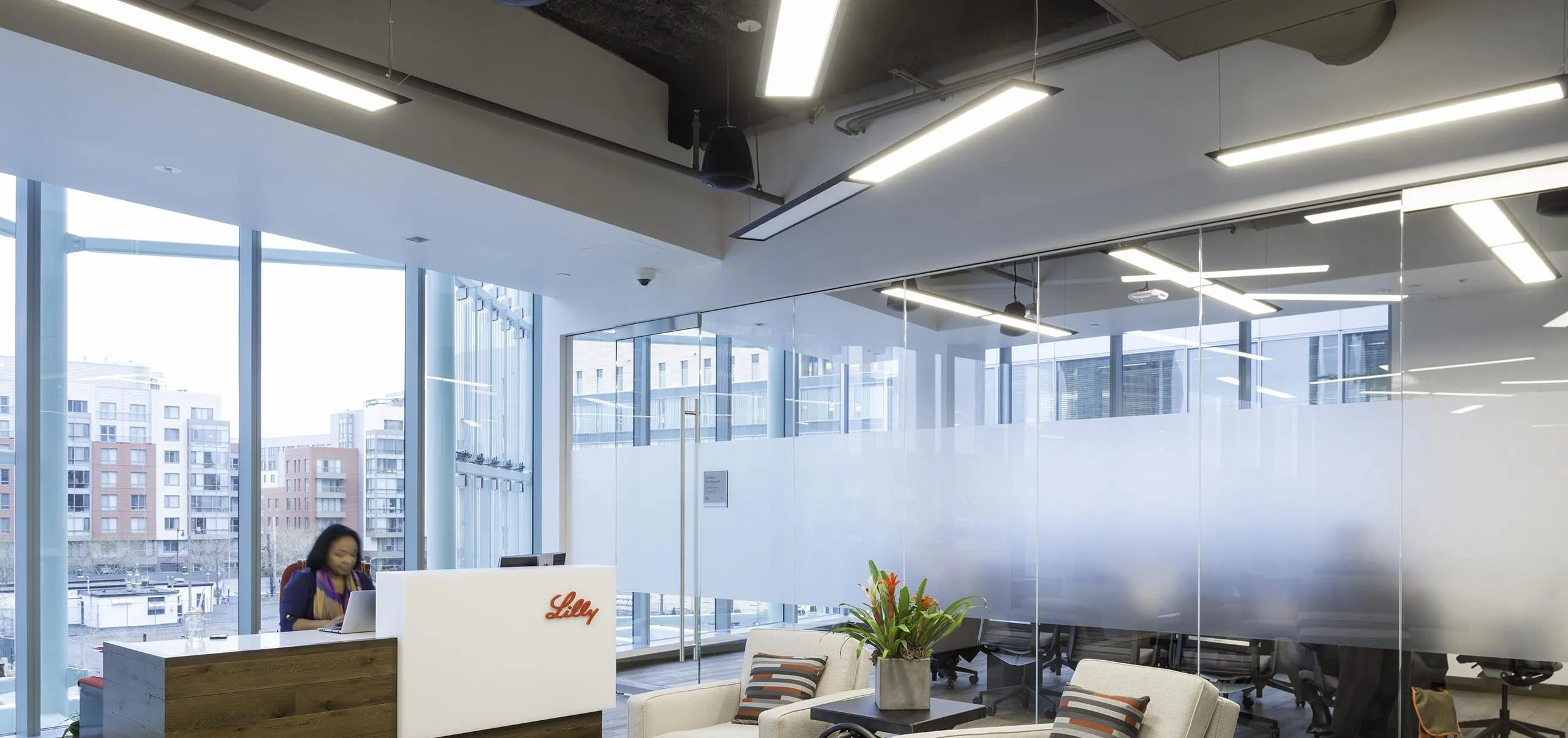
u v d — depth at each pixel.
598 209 6.94
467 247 7.73
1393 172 5.21
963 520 6.85
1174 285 6.00
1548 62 4.79
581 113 6.83
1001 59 6.53
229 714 5.02
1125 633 6.08
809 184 7.65
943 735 4.36
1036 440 6.53
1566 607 4.72
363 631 5.73
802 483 7.81
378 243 7.57
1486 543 4.95
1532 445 4.84
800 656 5.71
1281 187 5.54
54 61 4.36
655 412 9.00
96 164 5.70
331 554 6.30
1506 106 4.20
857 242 7.45
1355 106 5.33
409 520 8.84
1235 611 5.69
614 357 9.42
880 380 7.34
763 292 8.03
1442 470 5.09
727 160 6.37
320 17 5.22
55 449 7.10
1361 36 5.03
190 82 4.66
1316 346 5.49
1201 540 5.82
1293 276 5.58
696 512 8.61
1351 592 5.32
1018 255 6.58
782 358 7.98
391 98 4.39
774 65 4.14
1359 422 5.34
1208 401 5.84
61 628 7.08
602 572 6.50
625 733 7.16
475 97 5.81
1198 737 4.25
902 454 7.19
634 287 9.09
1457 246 5.09
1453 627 5.02
